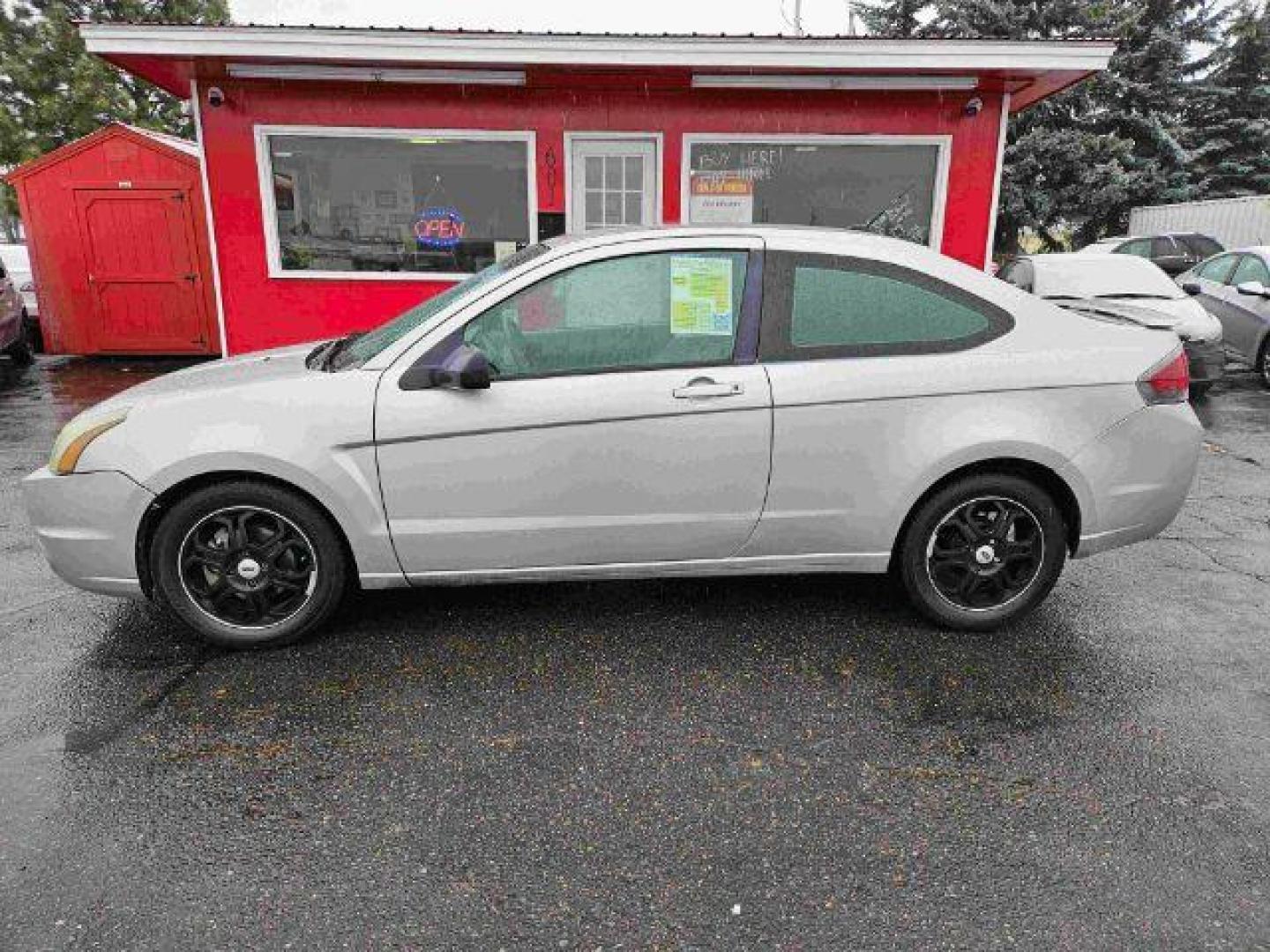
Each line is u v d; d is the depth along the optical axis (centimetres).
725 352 326
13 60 1762
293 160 816
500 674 318
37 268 1024
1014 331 336
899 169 839
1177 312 795
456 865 224
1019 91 827
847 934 202
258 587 328
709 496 329
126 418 316
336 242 840
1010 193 2233
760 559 342
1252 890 216
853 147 830
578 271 323
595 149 822
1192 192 2284
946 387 327
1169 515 351
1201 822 240
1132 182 2197
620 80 780
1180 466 345
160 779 257
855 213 848
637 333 325
